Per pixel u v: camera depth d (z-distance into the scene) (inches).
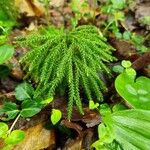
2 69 12.4
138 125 9.8
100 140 9.8
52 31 11.7
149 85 11.4
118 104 11.7
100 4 16.8
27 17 15.7
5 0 13.7
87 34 11.4
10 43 13.6
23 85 11.4
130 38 14.8
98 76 11.7
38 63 11.0
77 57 11.0
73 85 10.7
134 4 16.8
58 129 11.4
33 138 10.9
